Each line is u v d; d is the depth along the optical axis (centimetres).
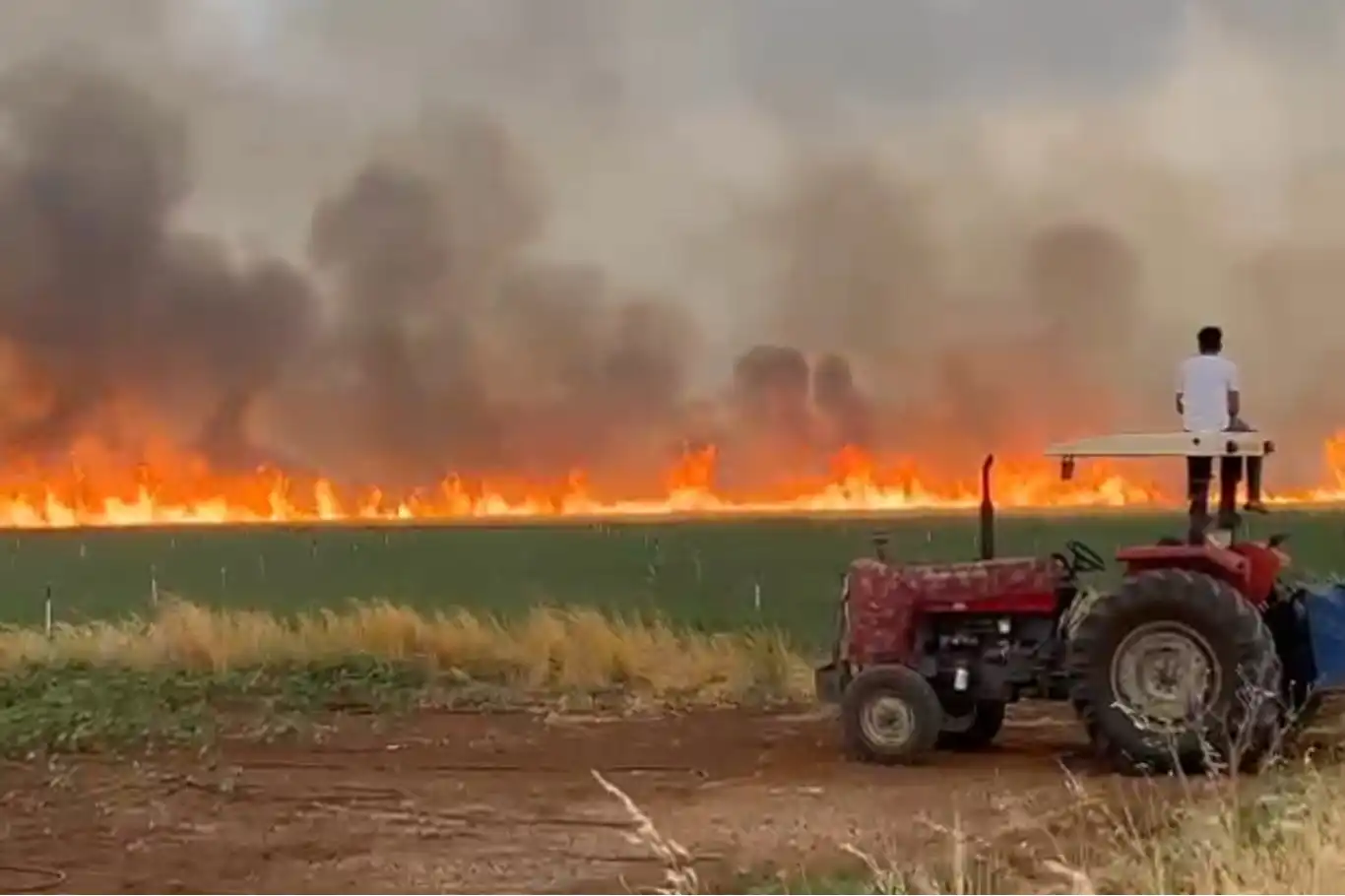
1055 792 2847
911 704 3212
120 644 5062
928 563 3438
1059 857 2186
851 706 3262
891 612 3312
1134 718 2844
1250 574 3100
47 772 3344
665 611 8088
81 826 2794
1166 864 2105
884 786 2970
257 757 3506
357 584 10106
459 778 3209
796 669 4678
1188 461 3166
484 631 5147
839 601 3522
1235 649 2903
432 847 2566
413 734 3838
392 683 4569
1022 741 3578
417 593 9538
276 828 2745
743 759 3359
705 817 2727
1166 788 2812
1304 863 1953
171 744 3684
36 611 9075
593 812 2812
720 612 8050
